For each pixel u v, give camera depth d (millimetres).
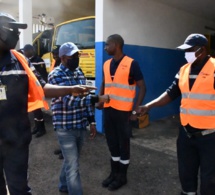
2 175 2062
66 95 2436
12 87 1896
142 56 6137
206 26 8453
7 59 1908
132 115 2998
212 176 2301
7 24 1862
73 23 6430
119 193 3211
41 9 9805
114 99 3189
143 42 6129
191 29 7766
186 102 2393
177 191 3246
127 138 3227
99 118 5516
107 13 5246
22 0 7473
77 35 6273
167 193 3203
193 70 2398
